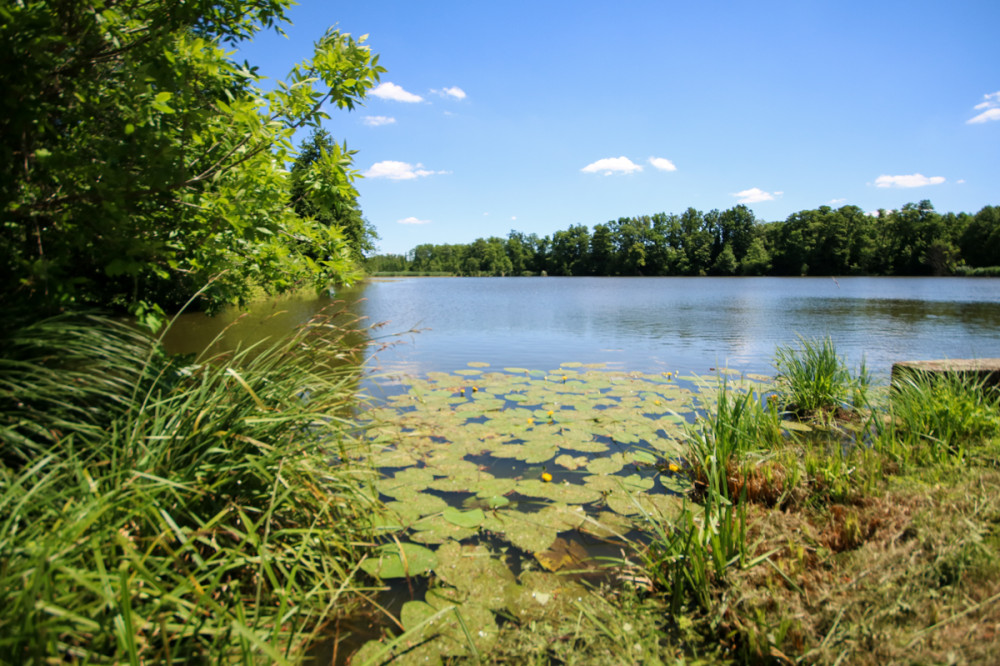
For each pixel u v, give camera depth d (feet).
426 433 13.28
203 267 9.88
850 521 7.62
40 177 7.15
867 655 5.18
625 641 6.22
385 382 19.51
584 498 9.96
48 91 7.16
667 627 6.55
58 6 6.71
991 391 12.89
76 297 8.09
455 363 25.11
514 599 7.01
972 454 9.82
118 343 7.35
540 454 12.19
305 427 8.09
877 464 9.77
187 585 4.99
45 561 4.04
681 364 24.98
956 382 12.68
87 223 7.15
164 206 8.66
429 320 46.39
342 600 6.89
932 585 5.94
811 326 40.55
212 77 8.63
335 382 10.01
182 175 7.70
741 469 10.10
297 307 47.88
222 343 25.35
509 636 6.31
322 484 7.90
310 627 6.31
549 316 50.52
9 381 5.99
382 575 7.36
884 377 20.25
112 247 7.29
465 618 6.61
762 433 12.55
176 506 6.09
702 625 6.50
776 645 5.65
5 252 6.76
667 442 13.16
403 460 11.65
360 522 8.31
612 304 67.72
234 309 42.91
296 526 7.59
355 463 9.11
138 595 5.09
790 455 10.86
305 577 6.91
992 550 6.14
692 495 10.24
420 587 7.26
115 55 7.53
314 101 9.78
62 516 5.16
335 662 5.75
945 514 7.29
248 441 6.74
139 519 5.95
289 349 8.86
